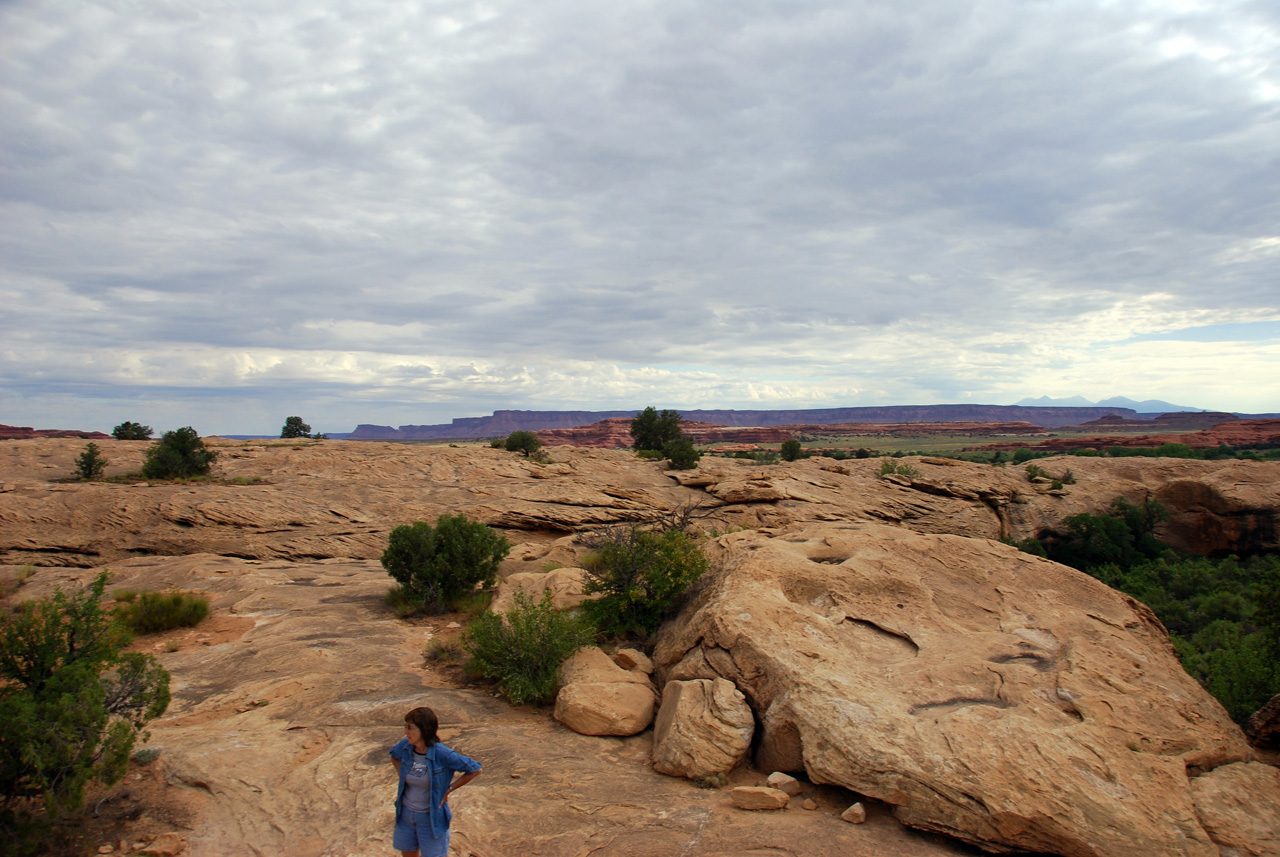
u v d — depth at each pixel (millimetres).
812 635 8141
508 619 9992
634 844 5395
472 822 5516
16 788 5121
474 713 8352
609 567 11562
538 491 36562
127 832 5359
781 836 5531
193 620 13172
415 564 15031
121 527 25359
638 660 9625
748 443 175750
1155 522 45031
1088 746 6016
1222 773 6230
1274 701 7344
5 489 26359
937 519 42750
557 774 6527
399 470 36875
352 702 8656
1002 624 8695
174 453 32625
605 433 172000
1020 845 5340
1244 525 41812
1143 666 7648
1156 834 5238
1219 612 22484
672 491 40781
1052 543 44938
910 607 9125
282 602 15297
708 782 6570
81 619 6211
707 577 11180
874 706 6582
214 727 7770
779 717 6852
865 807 6047
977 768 5680
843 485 44094
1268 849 5309
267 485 32062
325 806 5852
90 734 5359
